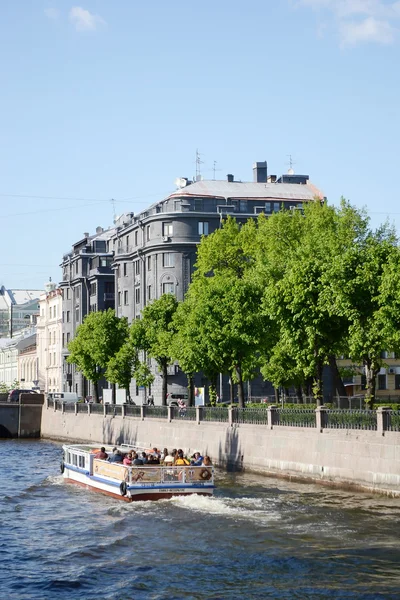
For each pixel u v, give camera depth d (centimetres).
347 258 4925
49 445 8788
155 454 4700
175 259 9838
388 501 3991
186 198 9975
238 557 3064
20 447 8519
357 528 3419
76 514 4103
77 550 3294
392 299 4488
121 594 2697
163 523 3725
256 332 6084
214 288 6250
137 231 10719
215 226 9900
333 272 4912
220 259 7394
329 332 5162
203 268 7438
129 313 10944
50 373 14312
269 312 5384
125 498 4306
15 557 3216
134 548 3291
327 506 3912
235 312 6116
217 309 6134
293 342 5306
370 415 4266
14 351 16912
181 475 4269
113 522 3828
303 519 3644
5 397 11194
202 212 9856
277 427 5038
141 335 8031
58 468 6262
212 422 5859
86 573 2948
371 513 3706
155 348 7675
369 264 4834
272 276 6325
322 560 2964
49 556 3219
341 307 4897
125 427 7444
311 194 10425
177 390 9675
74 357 9331
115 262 11250
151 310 7906
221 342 6056
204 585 2753
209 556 3105
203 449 5894
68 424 9194
